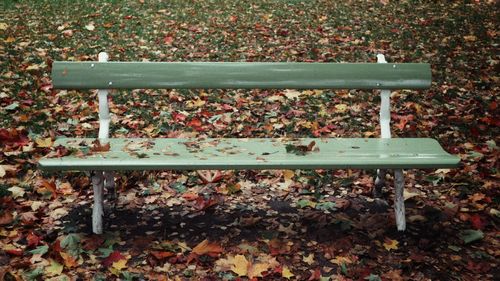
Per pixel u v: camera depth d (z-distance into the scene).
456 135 4.96
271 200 3.96
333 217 3.71
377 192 4.00
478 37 8.24
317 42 8.13
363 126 5.21
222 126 5.09
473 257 3.27
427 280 3.04
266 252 3.29
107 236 3.40
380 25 9.11
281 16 9.81
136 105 5.49
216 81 3.88
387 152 3.48
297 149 3.50
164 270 3.06
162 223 3.62
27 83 5.75
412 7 10.41
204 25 9.12
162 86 3.86
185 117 5.24
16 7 9.74
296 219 3.70
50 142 4.48
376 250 3.33
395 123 5.27
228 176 4.24
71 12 9.61
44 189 3.87
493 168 4.33
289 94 5.91
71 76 3.79
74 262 3.08
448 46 7.78
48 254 3.15
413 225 3.63
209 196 3.98
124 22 9.11
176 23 9.19
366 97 5.89
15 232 3.34
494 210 3.74
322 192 4.08
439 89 6.10
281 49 7.79
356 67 3.90
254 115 5.40
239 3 10.97
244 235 3.49
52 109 5.22
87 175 4.10
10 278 2.88
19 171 4.07
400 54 7.49
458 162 3.30
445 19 9.40
